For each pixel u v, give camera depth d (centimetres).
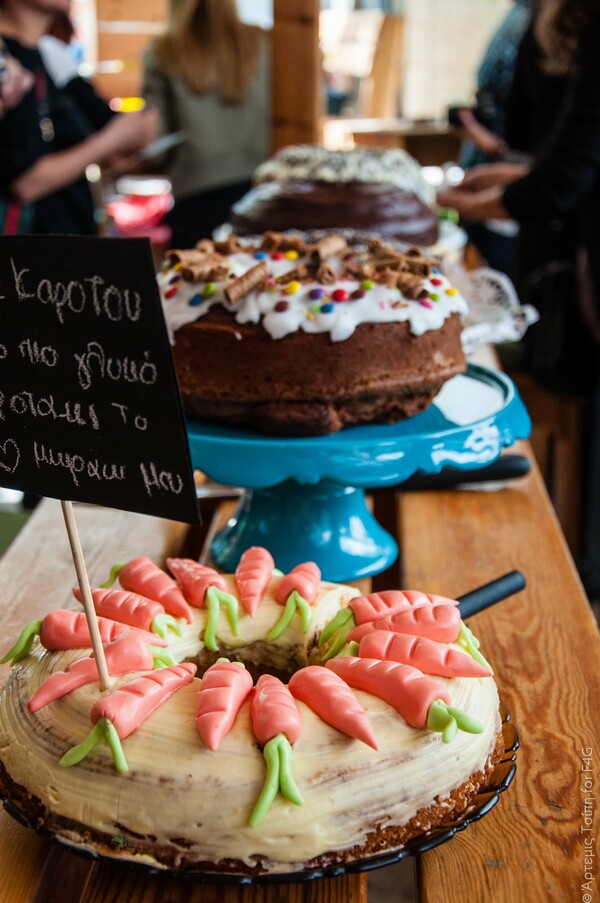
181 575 96
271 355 117
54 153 225
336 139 388
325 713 74
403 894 157
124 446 71
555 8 198
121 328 68
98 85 411
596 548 233
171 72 281
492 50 279
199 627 92
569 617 112
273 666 93
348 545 124
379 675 77
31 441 76
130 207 370
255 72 282
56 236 68
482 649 105
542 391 248
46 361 72
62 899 74
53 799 73
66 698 77
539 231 229
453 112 273
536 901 72
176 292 125
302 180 214
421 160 361
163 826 70
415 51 503
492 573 122
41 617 111
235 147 291
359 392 118
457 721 73
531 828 79
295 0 235
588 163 192
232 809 70
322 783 71
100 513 141
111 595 90
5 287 71
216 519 142
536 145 234
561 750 88
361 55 518
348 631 89
